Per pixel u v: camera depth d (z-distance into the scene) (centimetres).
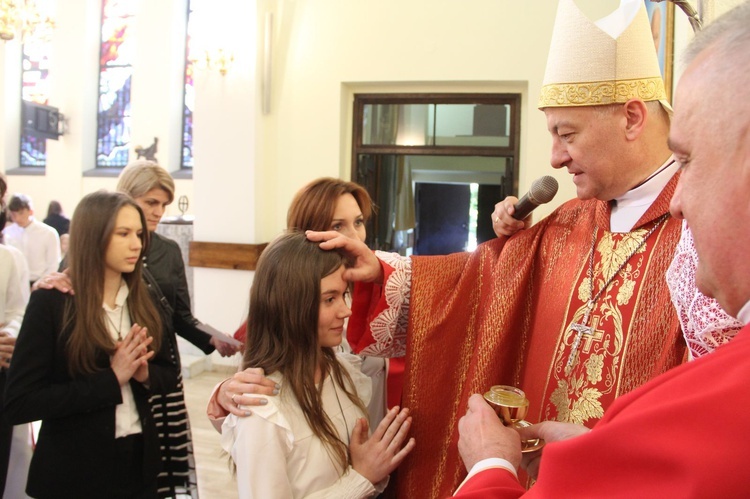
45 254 500
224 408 128
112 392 162
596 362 114
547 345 125
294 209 183
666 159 118
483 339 132
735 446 48
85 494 164
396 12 464
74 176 837
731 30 56
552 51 120
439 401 136
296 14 481
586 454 57
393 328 141
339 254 133
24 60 888
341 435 133
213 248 491
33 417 158
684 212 61
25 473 225
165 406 187
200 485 305
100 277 168
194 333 248
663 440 52
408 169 499
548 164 451
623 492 54
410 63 464
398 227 503
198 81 490
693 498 48
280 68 487
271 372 128
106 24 846
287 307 128
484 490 78
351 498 119
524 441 98
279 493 114
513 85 464
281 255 131
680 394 55
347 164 498
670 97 240
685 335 94
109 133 851
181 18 804
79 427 164
